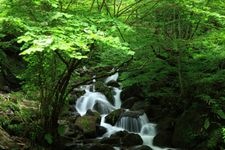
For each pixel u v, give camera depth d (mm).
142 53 7574
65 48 4301
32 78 7070
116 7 7242
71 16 5137
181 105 9367
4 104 7656
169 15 7668
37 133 6969
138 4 7105
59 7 5980
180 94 9164
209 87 8391
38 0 5176
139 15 7316
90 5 6551
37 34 4742
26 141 6797
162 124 9055
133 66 7773
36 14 5277
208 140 7500
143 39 7316
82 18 5438
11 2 5348
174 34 7789
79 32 5016
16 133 6938
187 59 8250
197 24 7301
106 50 6824
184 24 7941
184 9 6605
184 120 8375
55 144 7160
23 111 7457
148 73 8625
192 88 8859
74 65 6570
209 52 7480
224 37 7098
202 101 8594
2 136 6531
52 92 6980
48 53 6285
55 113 7133
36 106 7996
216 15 5984
